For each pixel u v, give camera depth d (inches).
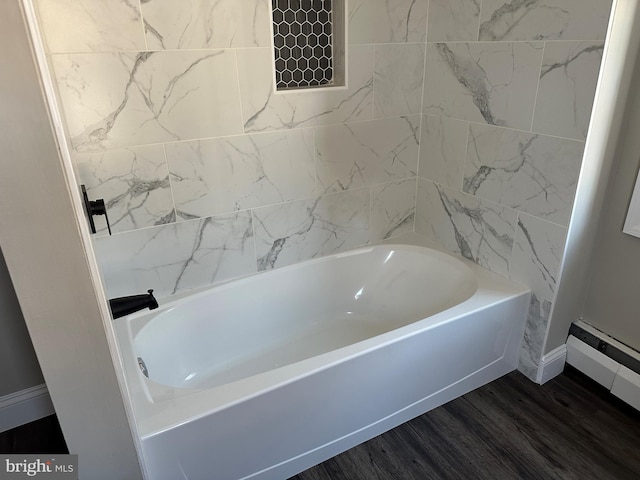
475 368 78.4
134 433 46.8
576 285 76.9
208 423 53.8
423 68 87.7
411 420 74.3
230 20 68.0
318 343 87.8
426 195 95.3
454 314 71.0
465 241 88.6
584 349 79.7
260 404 56.6
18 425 74.0
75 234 35.4
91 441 44.9
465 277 85.0
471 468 66.1
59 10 57.9
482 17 73.7
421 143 93.2
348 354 62.0
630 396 73.8
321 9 77.9
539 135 69.8
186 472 55.5
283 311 88.1
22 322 69.7
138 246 73.4
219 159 74.7
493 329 76.5
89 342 39.9
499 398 78.5
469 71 78.6
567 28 62.4
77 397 42.1
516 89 71.4
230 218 79.4
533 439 70.5
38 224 34.0
